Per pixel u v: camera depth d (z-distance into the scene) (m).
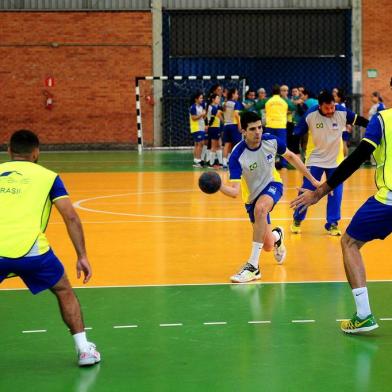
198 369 8.52
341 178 9.43
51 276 8.47
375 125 9.41
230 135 32.50
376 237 9.66
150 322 10.33
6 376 8.39
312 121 16.94
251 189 13.11
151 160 37.25
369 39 45.00
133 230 17.64
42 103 44.41
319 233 17.36
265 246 13.55
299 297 11.59
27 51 44.16
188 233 17.23
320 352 9.04
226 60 45.06
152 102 44.84
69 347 9.33
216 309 10.96
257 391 7.86
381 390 7.85
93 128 44.72
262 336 9.67
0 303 11.32
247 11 44.62
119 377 8.30
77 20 44.22
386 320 10.31
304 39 44.88
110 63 44.53
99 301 11.43
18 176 8.52
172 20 44.78
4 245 8.22
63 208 8.50
